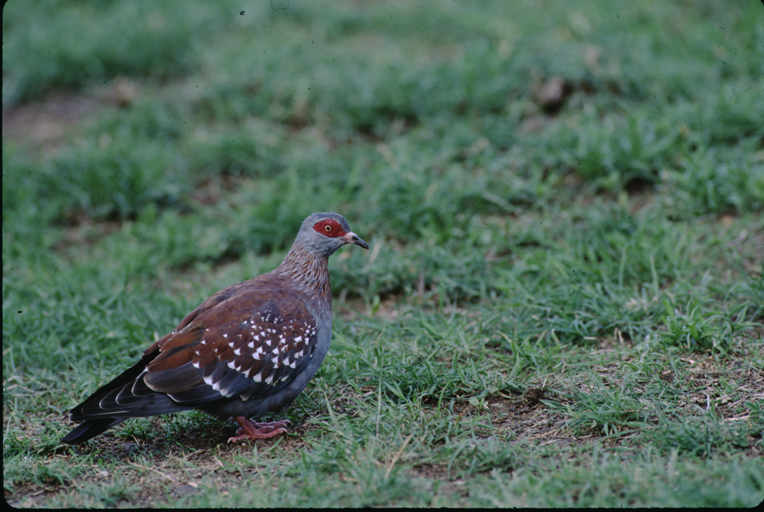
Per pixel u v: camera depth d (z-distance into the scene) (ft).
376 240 39.34
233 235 41.83
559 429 23.59
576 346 28.76
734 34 51.67
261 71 56.54
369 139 50.62
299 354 24.56
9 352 31.68
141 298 36.19
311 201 42.24
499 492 19.56
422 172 42.16
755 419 22.65
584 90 49.34
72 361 31.71
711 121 42.09
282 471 21.68
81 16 70.28
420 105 50.78
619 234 35.60
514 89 50.62
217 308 24.20
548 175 43.04
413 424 23.56
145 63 62.39
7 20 70.95
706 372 25.95
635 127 41.68
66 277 37.91
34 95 62.39
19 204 45.78
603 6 59.21
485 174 42.09
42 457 24.22
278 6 68.33
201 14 67.15
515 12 63.82
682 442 21.45
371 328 31.83
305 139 49.80
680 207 37.93
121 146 48.88
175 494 21.22
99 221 46.65
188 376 23.06
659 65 48.93
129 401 22.50
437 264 35.73
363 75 54.08
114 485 21.49
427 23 64.34
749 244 34.60
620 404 23.56
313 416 25.89
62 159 49.11
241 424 24.79
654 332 28.71
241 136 49.16
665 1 58.34
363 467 20.84
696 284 31.96
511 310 31.65
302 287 26.40
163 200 46.98
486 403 25.45
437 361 28.55
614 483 19.66
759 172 38.52
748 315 29.66
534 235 37.42
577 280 32.78
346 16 66.28
